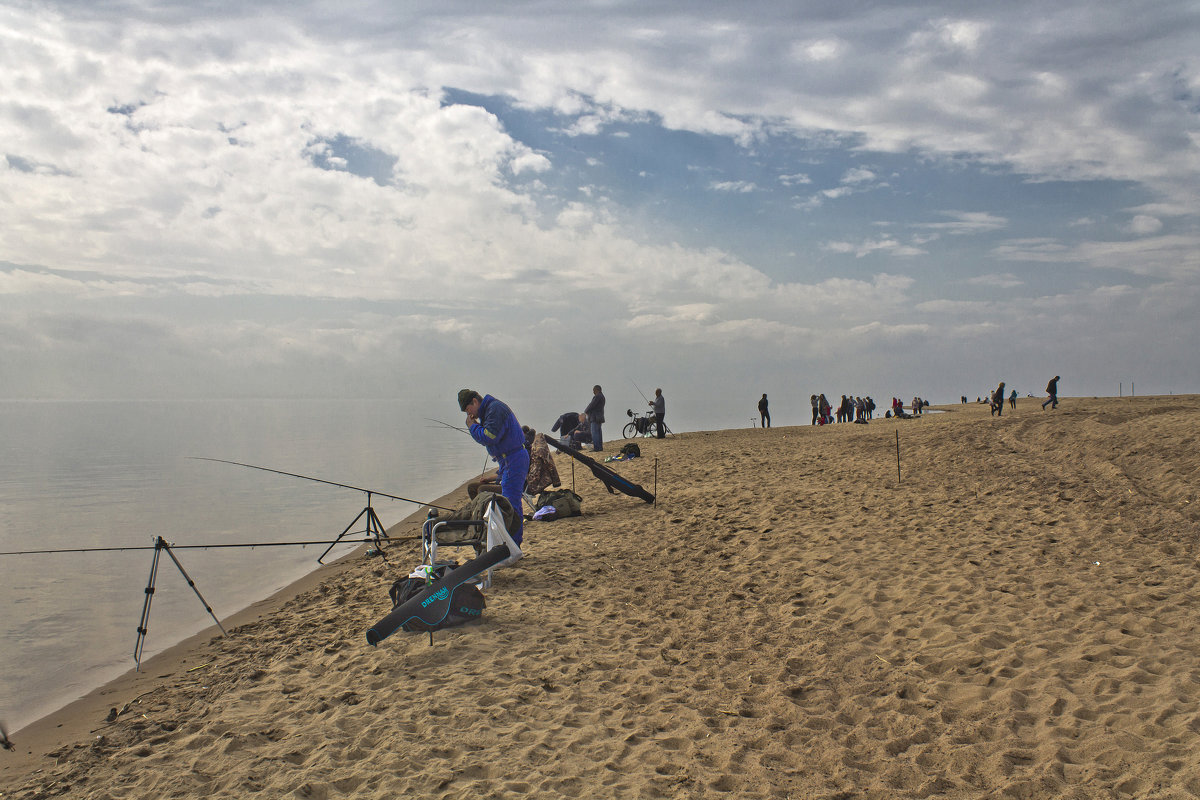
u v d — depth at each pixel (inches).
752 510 427.5
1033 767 139.9
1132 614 217.6
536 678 195.8
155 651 271.0
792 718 167.8
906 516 377.1
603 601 268.5
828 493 466.6
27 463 1156.5
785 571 292.7
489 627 239.3
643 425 1280.8
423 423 3159.5
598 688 188.7
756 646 216.1
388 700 185.0
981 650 198.2
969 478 483.5
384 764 151.4
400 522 570.3
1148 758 137.7
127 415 4542.3
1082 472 474.9
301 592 352.2
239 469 1056.2
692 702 178.5
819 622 232.7
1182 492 383.6
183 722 188.4
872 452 690.2
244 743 167.9
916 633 216.4
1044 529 333.1
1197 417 671.8
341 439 1850.4
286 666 224.1
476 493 325.7
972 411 1984.5
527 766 148.6
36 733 198.4
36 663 260.2
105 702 219.8
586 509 482.9
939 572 274.5
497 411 324.2
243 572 408.8
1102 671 178.9
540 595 277.4
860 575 277.4
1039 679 177.6
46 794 153.3
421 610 227.5
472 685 191.5
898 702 172.9
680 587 283.3
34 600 354.3
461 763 150.1
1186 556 279.0
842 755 149.5
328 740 164.9
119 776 156.4
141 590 373.4
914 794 134.0
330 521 584.1
